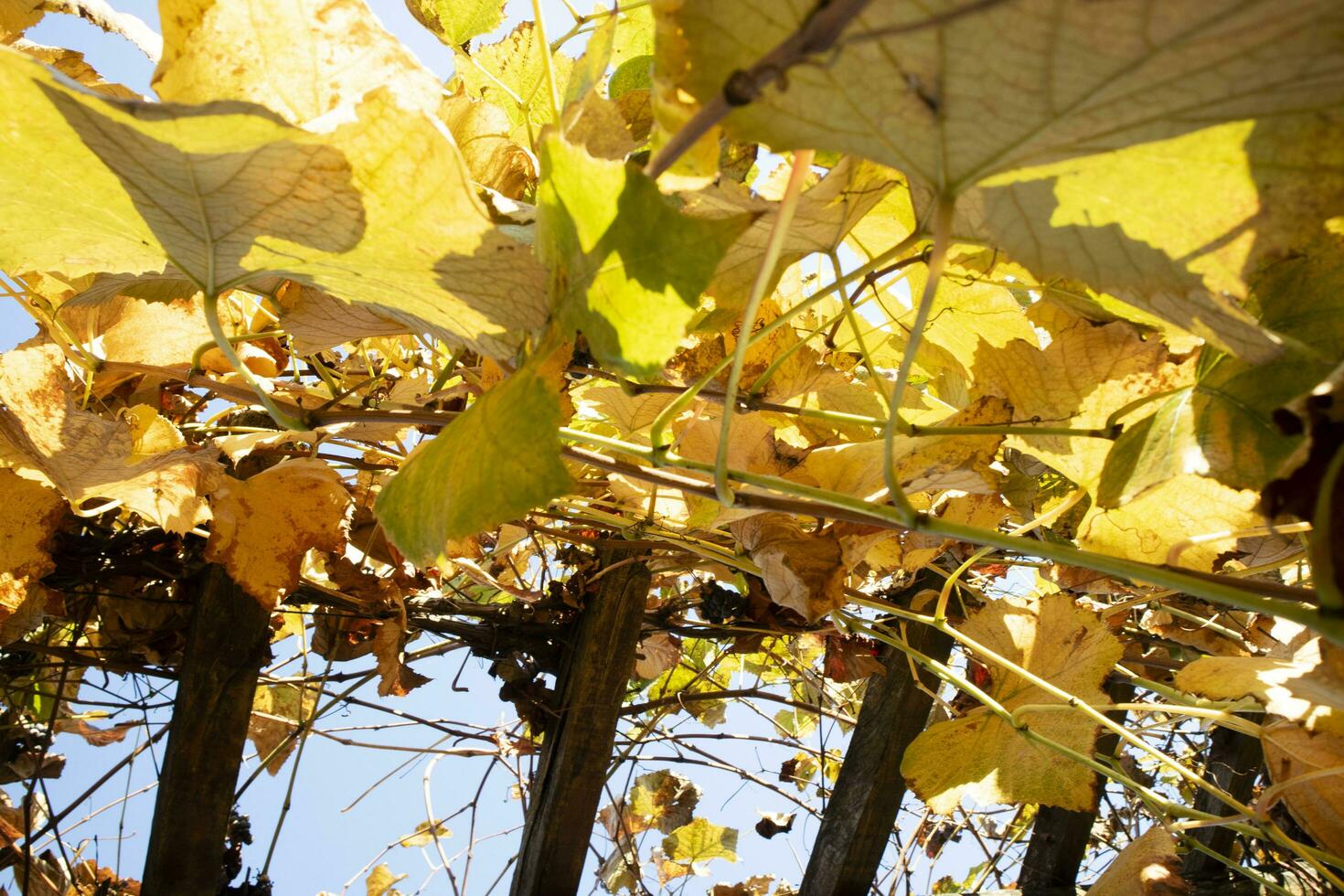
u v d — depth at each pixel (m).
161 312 0.89
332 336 0.79
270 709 1.23
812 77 0.41
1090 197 0.47
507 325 0.64
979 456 0.74
